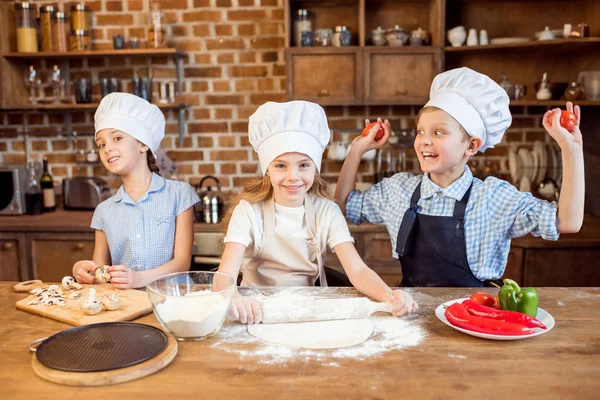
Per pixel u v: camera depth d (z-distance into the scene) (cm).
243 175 353
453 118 166
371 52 306
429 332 124
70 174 359
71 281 158
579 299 146
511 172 328
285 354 113
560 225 159
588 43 293
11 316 138
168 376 104
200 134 351
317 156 165
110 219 198
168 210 200
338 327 128
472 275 175
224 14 341
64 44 332
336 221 170
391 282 299
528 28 328
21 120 356
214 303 121
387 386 99
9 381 102
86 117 354
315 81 310
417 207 182
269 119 160
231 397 96
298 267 173
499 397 95
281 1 338
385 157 344
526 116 336
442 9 305
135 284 167
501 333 119
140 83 321
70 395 97
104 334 118
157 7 326
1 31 326
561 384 100
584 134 320
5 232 302
